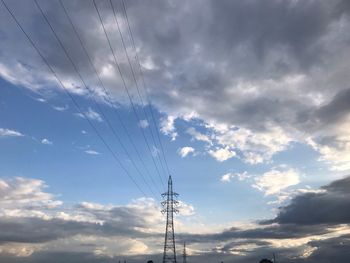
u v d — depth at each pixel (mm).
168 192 125312
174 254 119875
